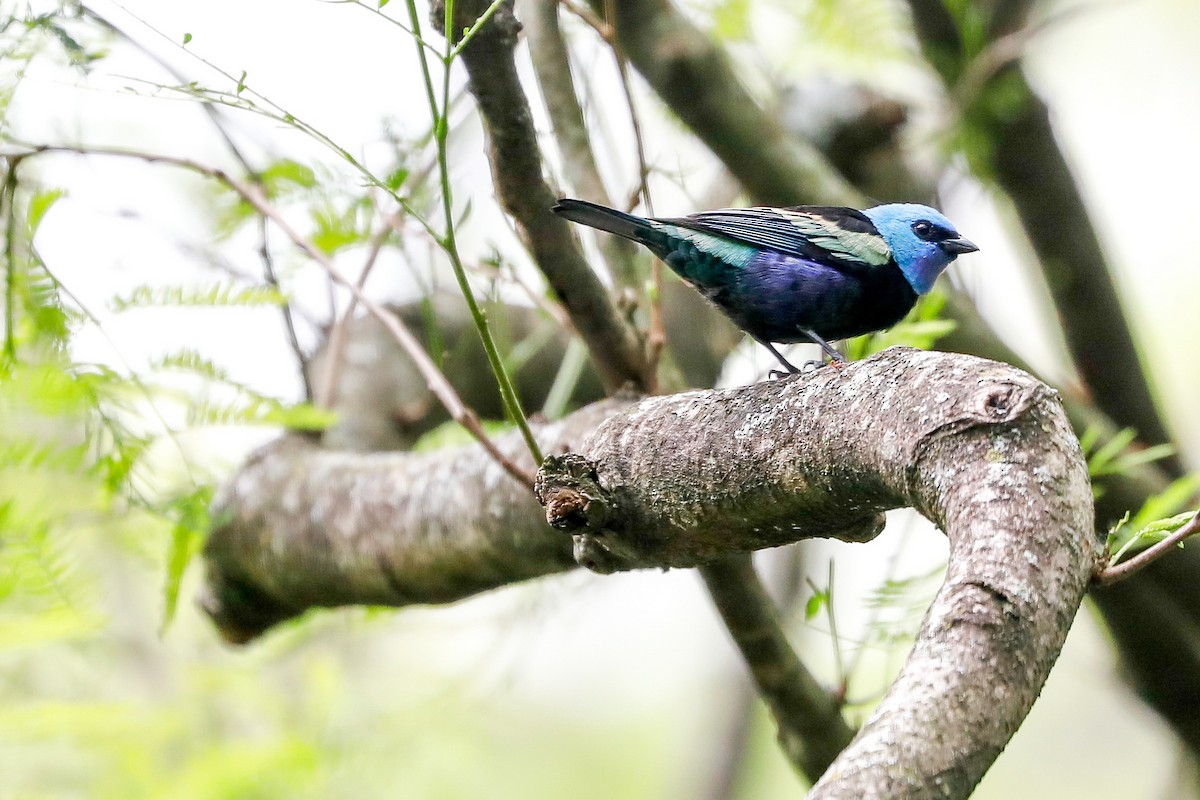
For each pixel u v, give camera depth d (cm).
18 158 794
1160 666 1108
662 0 997
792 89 1327
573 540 762
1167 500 716
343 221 1002
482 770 1207
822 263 989
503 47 681
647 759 1602
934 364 530
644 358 866
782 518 609
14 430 870
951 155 1198
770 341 1044
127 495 820
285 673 1196
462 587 932
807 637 1330
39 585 812
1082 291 1121
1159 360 1786
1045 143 1097
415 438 1242
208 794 977
